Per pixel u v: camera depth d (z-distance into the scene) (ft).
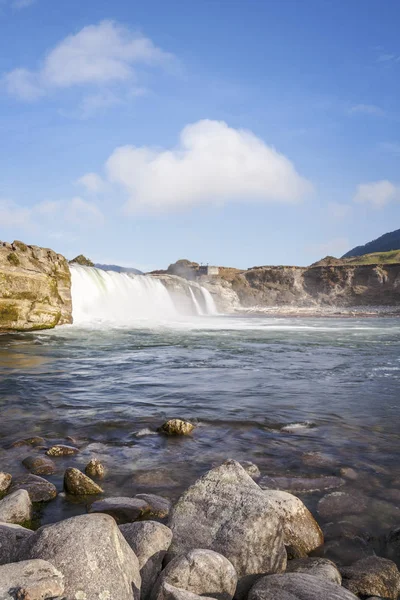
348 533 13.74
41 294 82.02
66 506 15.23
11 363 47.06
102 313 122.62
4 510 13.64
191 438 23.18
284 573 10.48
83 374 41.32
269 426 25.29
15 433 23.71
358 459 20.16
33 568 8.52
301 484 17.13
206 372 42.91
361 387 36.09
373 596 10.49
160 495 16.22
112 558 9.24
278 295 303.68
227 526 11.73
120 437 23.27
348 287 304.50
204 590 9.78
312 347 65.41
